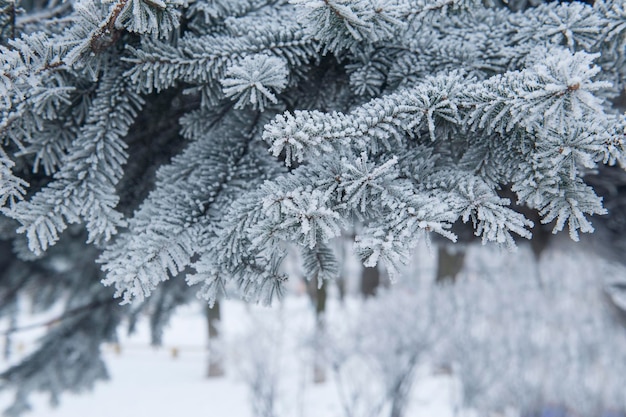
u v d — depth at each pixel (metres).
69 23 1.14
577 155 0.82
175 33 1.11
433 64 1.12
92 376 2.65
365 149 0.92
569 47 1.05
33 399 7.09
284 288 1.02
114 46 1.10
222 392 8.91
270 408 6.59
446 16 1.06
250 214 0.93
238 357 7.08
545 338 7.50
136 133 1.38
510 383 6.68
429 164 0.98
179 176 1.14
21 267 2.44
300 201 0.82
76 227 1.76
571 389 6.89
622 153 0.81
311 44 1.12
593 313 7.35
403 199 0.87
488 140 0.99
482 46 1.13
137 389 9.09
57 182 1.03
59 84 1.04
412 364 6.05
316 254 1.06
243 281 0.98
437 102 0.90
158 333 2.24
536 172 0.88
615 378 7.10
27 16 1.18
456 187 0.92
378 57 1.16
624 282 4.79
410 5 0.99
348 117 0.89
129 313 2.30
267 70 0.94
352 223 0.94
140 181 1.47
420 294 6.94
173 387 9.26
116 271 0.92
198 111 1.21
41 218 0.97
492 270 9.16
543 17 1.08
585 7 1.04
